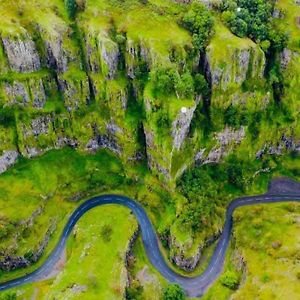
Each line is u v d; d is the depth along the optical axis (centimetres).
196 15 16425
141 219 16300
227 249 15712
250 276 14212
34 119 16775
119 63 16512
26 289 14688
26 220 15538
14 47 16075
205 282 14900
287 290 13375
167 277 15038
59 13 16962
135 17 16525
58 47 16525
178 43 15975
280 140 17538
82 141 17338
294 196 16812
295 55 16962
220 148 17025
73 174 16988
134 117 16475
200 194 15862
